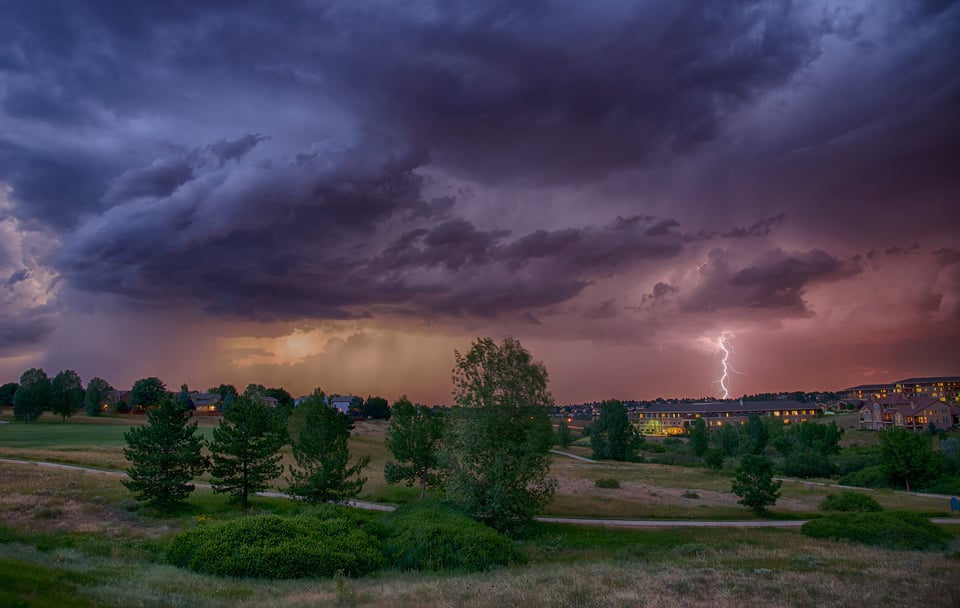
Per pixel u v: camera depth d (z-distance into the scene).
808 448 119.38
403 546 28.72
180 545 26.28
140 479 42.91
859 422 186.75
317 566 24.56
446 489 42.66
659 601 15.85
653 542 37.50
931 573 20.98
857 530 36.00
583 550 34.31
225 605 16.22
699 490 74.44
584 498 60.81
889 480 83.62
